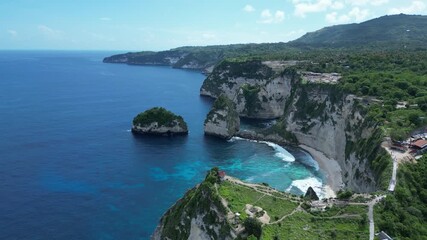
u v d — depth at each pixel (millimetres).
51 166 124562
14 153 135625
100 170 122500
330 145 137375
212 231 64438
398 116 106062
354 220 65500
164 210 96625
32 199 100688
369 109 115625
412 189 76375
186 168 126625
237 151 145750
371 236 60969
